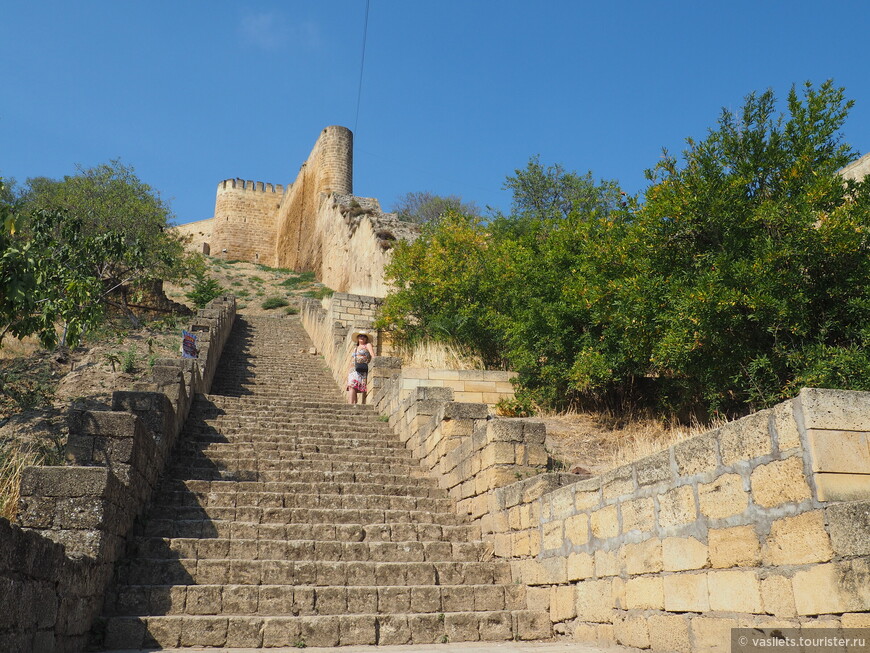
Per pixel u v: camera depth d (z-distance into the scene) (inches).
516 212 1219.9
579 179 1195.3
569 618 252.7
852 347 343.9
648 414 490.0
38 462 356.5
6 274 281.7
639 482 218.2
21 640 161.6
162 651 222.4
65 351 643.5
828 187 349.7
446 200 1919.3
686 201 394.3
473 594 276.5
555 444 453.7
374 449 444.8
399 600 267.7
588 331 514.3
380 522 337.7
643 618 209.6
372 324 742.5
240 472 375.9
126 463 281.3
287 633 237.8
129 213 1059.3
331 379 748.6
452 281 716.0
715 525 183.9
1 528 151.0
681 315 374.9
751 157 398.6
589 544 242.7
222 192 2504.9
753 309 354.9
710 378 409.1
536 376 549.0
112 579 252.4
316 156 2182.6
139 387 415.8
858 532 144.6
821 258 350.3
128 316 799.1
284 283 1752.0
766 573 165.5
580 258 523.2
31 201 1184.8
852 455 157.3
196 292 1208.8
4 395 507.2
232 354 830.5
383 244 1294.3
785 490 162.6
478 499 336.8
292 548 291.4
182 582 263.0
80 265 552.4
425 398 450.9
